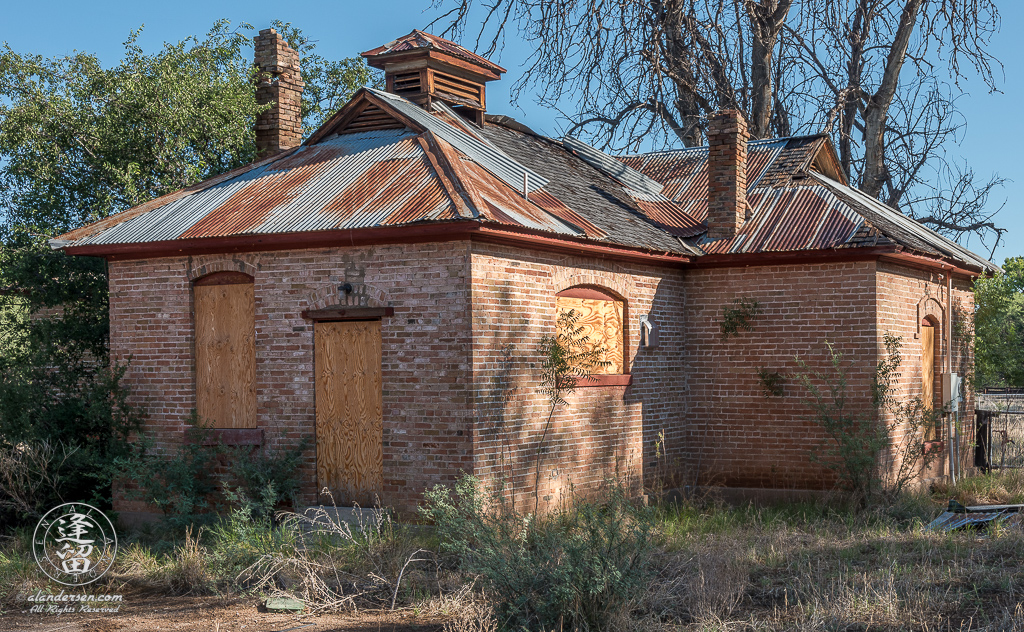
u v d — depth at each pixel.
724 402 16.00
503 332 12.43
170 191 17.64
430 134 14.55
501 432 12.31
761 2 26.19
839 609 8.34
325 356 12.77
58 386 14.68
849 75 28.12
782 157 18.31
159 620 9.02
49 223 17.64
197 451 13.00
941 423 17.47
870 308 14.86
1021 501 15.57
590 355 13.54
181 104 17.56
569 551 8.45
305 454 12.80
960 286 19.19
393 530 11.61
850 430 14.90
